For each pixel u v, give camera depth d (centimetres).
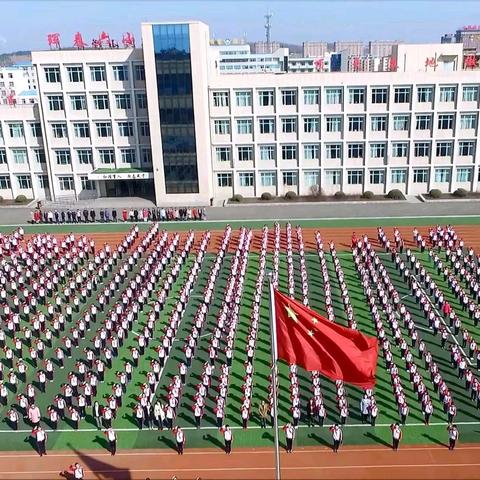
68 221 6300
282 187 7050
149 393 2997
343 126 6750
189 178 6794
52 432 2920
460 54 7438
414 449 2716
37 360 3547
